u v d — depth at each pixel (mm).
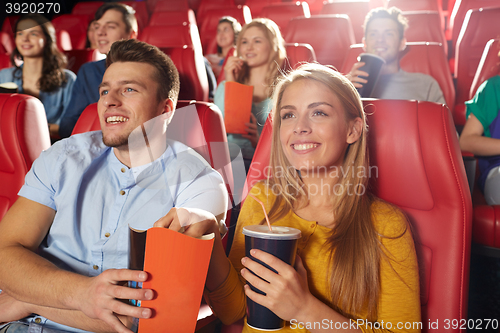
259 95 2086
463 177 841
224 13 4742
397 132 878
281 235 640
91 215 887
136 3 5699
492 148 1613
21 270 773
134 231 685
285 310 671
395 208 837
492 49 2266
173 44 3805
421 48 2412
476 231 1353
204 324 845
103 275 660
